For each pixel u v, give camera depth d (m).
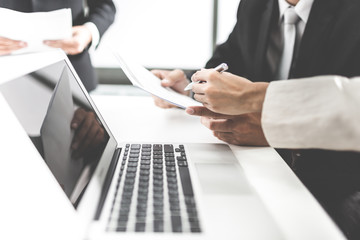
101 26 1.13
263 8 0.91
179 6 1.80
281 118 0.47
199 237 0.35
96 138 0.56
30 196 0.38
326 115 0.42
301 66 0.80
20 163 0.37
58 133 0.44
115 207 0.40
